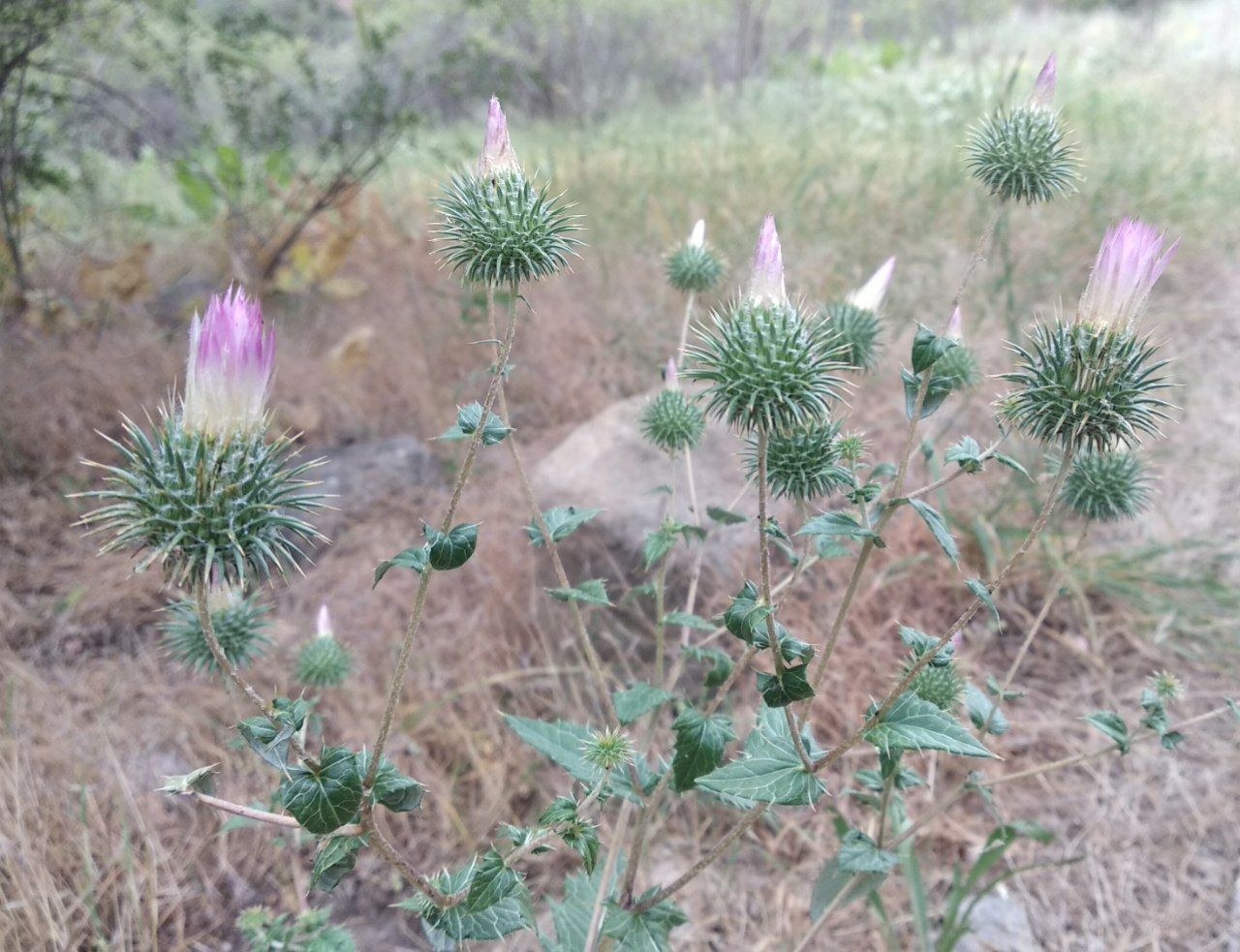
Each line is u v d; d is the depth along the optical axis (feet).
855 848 0.93
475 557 1.79
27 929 1.15
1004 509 1.77
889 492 1.03
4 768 1.32
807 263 2.31
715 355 0.75
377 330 2.61
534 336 2.37
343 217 2.85
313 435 2.28
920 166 3.01
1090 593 1.71
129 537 0.63
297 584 1.82
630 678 1.52
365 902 1.29
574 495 1.70
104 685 1.58
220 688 1.53
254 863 1.33
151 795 1.38
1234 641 1.59
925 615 1.67
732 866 1.27
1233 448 2.01
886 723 0.75
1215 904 1.25
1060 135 0.95
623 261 2.56
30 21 2.46
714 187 2.84
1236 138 3.41
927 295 2.27
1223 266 2.62
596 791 0.81
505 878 0.72
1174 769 1.42
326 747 0.64
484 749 1.46
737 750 1.37
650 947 0.87
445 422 2.26
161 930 1.24
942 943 1.10
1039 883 1.29
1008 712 1.52
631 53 5.37
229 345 0.62
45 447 2.13
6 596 1.74
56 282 2.83
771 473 0.89
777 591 0.89
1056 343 0.74
